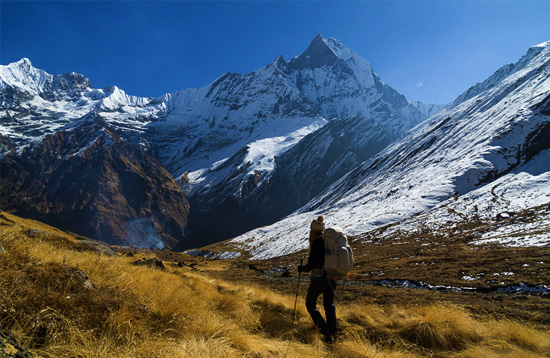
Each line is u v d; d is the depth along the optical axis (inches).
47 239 477.4
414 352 178.1
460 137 5285.4
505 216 2197.3
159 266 620.1
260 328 225.5
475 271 875.4
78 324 126.7
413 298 565.3
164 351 123.8
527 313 301.1
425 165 5032.0
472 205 2689.5
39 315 120.3
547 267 751.7
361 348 161.5
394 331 210.5
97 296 158.4
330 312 203.0
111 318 137.6
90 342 114.7
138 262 593.9
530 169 3238.2
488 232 1886.1
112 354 113.9
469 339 197.9
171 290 237.6
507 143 3818.9
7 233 237.8
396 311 282.7
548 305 395.2
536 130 3715.6
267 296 387.2
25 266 158.4
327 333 197.3
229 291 434.9
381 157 7578.7
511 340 195.9
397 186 4702.3
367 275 1181.7
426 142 6245.1
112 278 207.9
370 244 2447.1
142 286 215.2
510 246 1326.3
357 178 7357.3
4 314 115.8
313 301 209.8
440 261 1180.5
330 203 7042.3
